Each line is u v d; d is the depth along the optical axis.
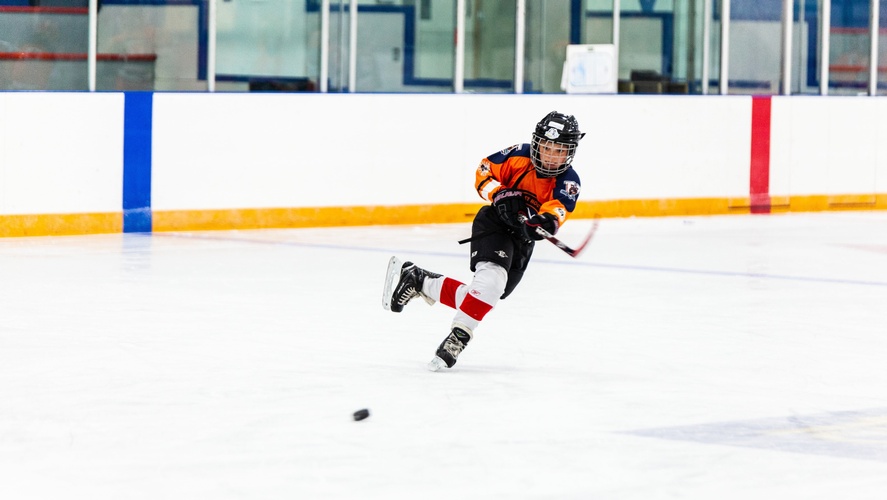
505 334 20.02
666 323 21.28
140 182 33.56
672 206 41.69
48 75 34.69
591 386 16.14
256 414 14.29
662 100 41.28
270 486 11.52
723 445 13.23
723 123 42.28
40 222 32.25
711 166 42.22
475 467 12.23
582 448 13.02
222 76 36.62
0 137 31.58
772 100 42.97
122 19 35.09
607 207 40.66
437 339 19.44
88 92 32.59
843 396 15.84
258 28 36.91
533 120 39.38
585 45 40.84
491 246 16.84
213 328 20.09
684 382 16.52
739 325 21.17
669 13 42.75
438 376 16.62
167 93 33.72
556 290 24.97
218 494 11.26
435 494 11.35
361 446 12.95
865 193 44.81
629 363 17.78
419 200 37.72
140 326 20.17
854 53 45.66
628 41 42.31
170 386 15.74
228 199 34.81
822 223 39.66
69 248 30.06
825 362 18.09
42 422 13.82
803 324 21.39
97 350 18.12
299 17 37.44
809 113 43.66
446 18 39.38
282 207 35.59
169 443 12.98
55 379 16.11
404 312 22.00
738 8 43.53
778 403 15.34
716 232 36.53
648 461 12.55
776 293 24.95
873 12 45.53
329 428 13.68
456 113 38.09
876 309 23.14
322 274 26.66
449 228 36.50
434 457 12.58
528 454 12.74
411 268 17.58
